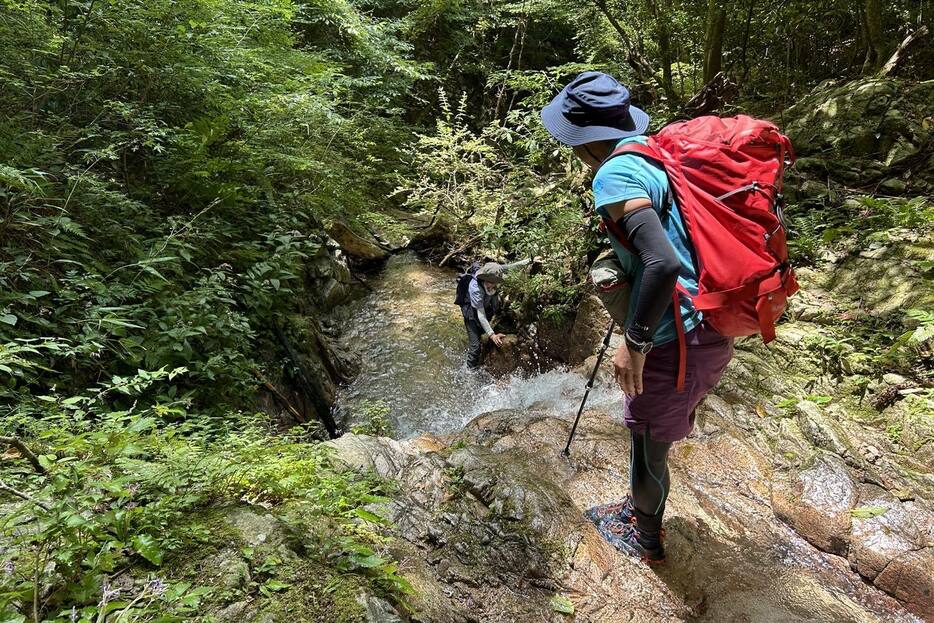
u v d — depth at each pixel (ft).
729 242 5.24
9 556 4.77
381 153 30.27
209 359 11.39
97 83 14.57
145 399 10.24
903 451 8.97
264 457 6.75
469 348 18.53
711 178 5.41
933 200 15.28
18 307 9.70
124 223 13.06
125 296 10.74
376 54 30.55
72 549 4.64
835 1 22.95
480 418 10.98
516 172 22.74
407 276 23.52
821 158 18.04
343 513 6.26
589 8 30.66
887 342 11.15
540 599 6.39
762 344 11.80
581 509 7.98
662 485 6.59
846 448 8.88
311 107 19.43
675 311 5.49
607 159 5.46
